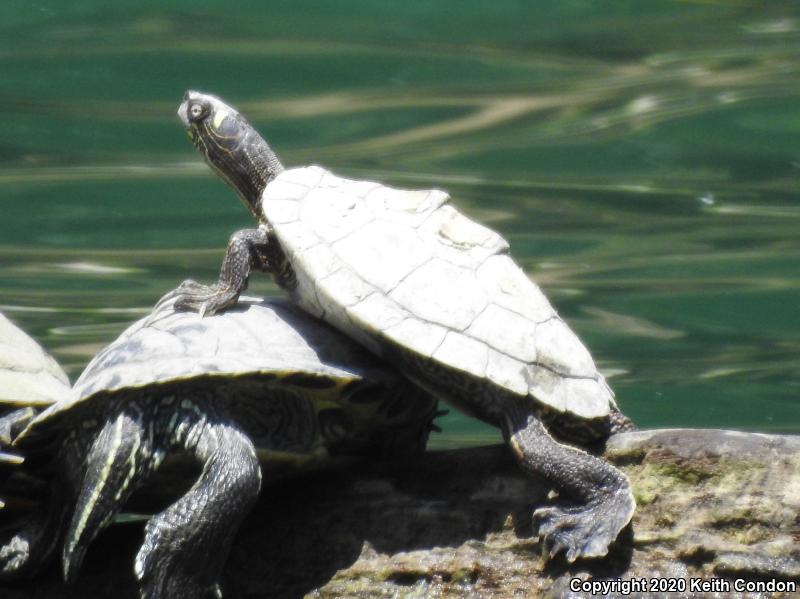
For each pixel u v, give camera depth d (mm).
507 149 30984
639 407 19547
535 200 28453
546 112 33156
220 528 9680
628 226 27125
